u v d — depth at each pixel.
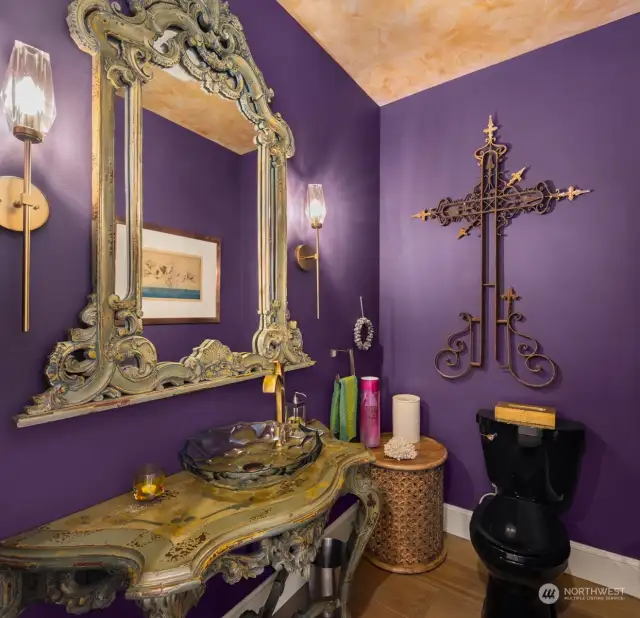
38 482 0.83
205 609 1.25
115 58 0.93
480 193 1.93
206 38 1.15
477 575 1.70
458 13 1.57
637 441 1.59
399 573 1.71
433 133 2.10
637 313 1.58
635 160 1.59
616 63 1.62
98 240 0.90
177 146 1.11
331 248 1.84
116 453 0.98
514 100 1.86
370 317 2.19
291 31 1.58
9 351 0.77
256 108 1.35
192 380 1.11
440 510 1.82
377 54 1.83
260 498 0.95
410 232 2.18
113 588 0.79
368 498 1.35
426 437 2.08
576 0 1.50
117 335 0.92
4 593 0.73
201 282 1.17
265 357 1.37
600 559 1.65
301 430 1.35
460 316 2.01
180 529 0.81
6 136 0.77
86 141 0.90
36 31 0.81
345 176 1.96
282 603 1.54
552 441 1.58
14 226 0.77
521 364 1.84
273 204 1.43
